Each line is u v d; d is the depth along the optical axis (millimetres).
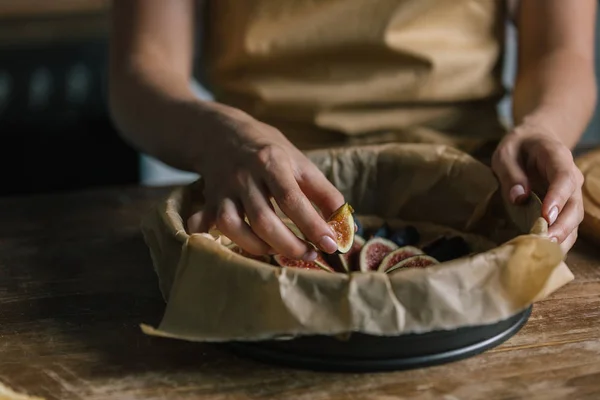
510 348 818
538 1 1173
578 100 1075
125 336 855
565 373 784
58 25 2125
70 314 896
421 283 743
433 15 1155
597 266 963
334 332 740
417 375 786
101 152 2227
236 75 1203
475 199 969
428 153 990
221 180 900
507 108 2188
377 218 1020
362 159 1004
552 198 866
